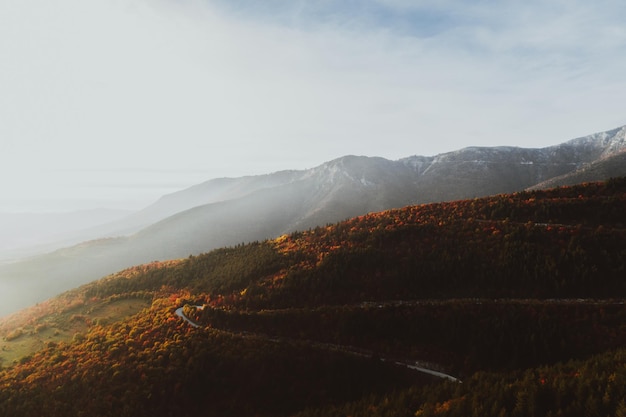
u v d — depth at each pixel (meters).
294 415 63.31
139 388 68.00
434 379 68.31
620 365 49.56
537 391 48.16
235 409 66.19
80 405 65.00
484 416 47.16
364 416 56.03
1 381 71.06
